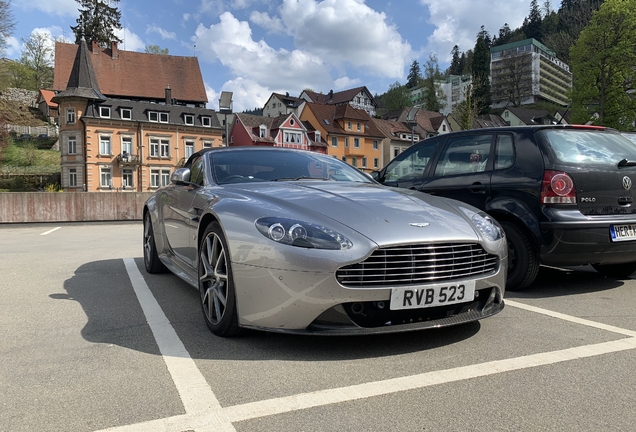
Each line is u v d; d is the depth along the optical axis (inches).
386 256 99.7
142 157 1921.8
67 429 73.5
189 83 2357.3
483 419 76.0
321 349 107.5
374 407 79.8
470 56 4729.3
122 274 207.2
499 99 3971.5
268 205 114.0
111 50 2306.8
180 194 163.6
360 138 2490.2
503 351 106.5
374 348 108.0
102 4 2819.9
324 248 98.7
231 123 2305.6
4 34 1393.9
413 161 219.5
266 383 89.6
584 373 94.4
